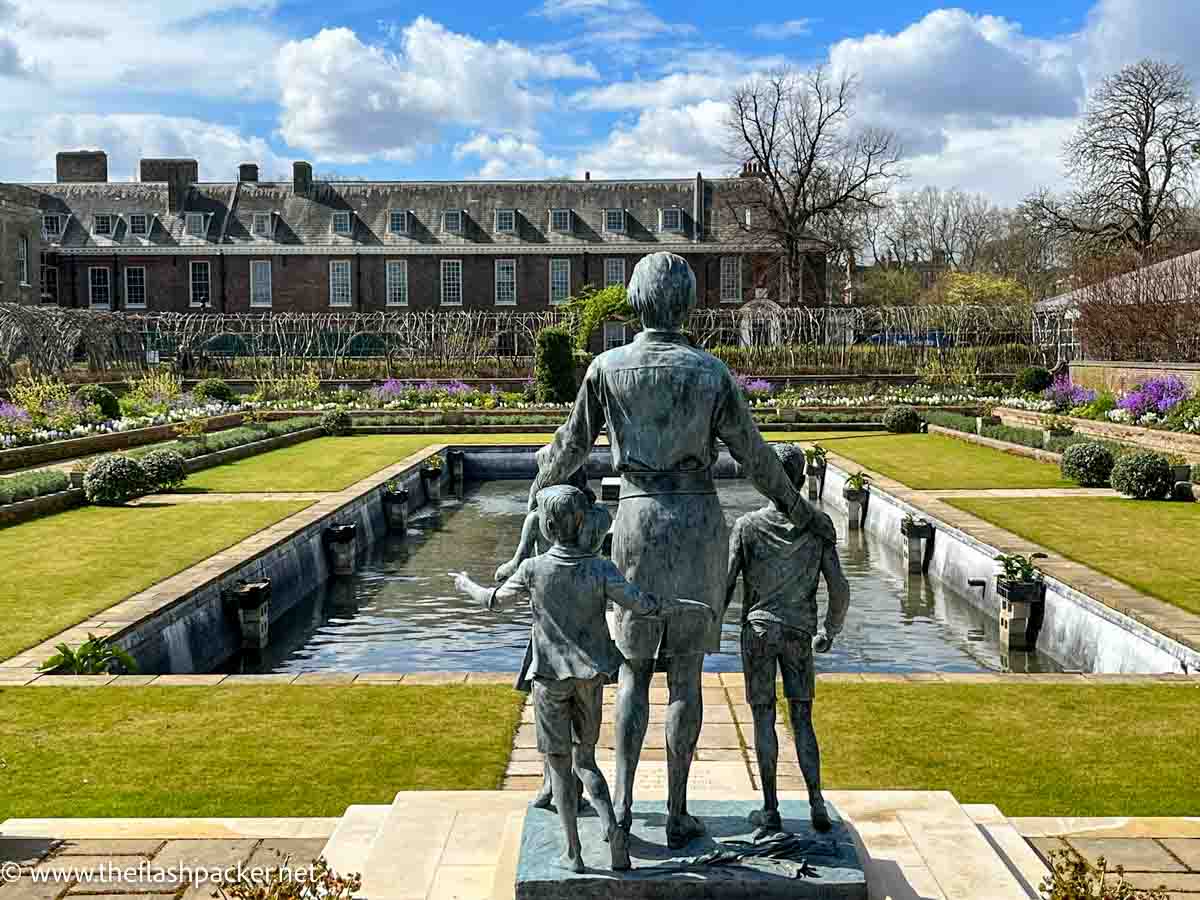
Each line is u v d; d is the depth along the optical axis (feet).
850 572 60.29
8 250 158.10
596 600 14.65
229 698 28.32
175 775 22.94
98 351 137.59
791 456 16.42
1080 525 55.77
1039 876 16.66
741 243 188.03
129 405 111.24
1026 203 173.78
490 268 188.75
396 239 188.03
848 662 42.80
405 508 72.84
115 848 18.33
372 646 44.93
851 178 183.62
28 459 80.02
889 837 17.16
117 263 185.78
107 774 22.99
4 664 31.24
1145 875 17.44
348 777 22.89
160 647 37.24
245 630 43.24
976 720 26.35
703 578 15.51
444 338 155.74
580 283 188.65
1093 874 14.94
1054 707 27.37
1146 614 36.24
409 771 23.26
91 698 28.30
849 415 121.39
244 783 22.52
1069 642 41.04
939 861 16.30
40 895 16.72
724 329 166.30
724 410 15.67
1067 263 189.98
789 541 16.22
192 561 46.52
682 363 15.44
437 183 194.80
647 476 15.65
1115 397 111.34
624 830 14.78
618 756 15.24
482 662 42.50
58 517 59.52
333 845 17.79
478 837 17.47
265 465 86.43
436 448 96.12
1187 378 97.04
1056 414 108.27
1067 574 43.34
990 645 45.16
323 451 98.02
